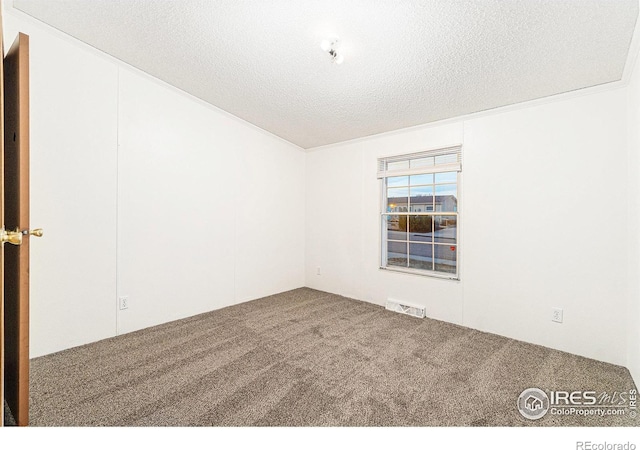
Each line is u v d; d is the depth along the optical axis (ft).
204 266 10.61
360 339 8.48
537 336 8.26
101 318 8.10
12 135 4.40
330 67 7.57
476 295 9.39
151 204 9.12
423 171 10.69
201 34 6.74
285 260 13.94
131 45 7.42
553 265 8.02
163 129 9.34
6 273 4.81
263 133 12.73
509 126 8.75
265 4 5.61
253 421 4.99
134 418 5.01
